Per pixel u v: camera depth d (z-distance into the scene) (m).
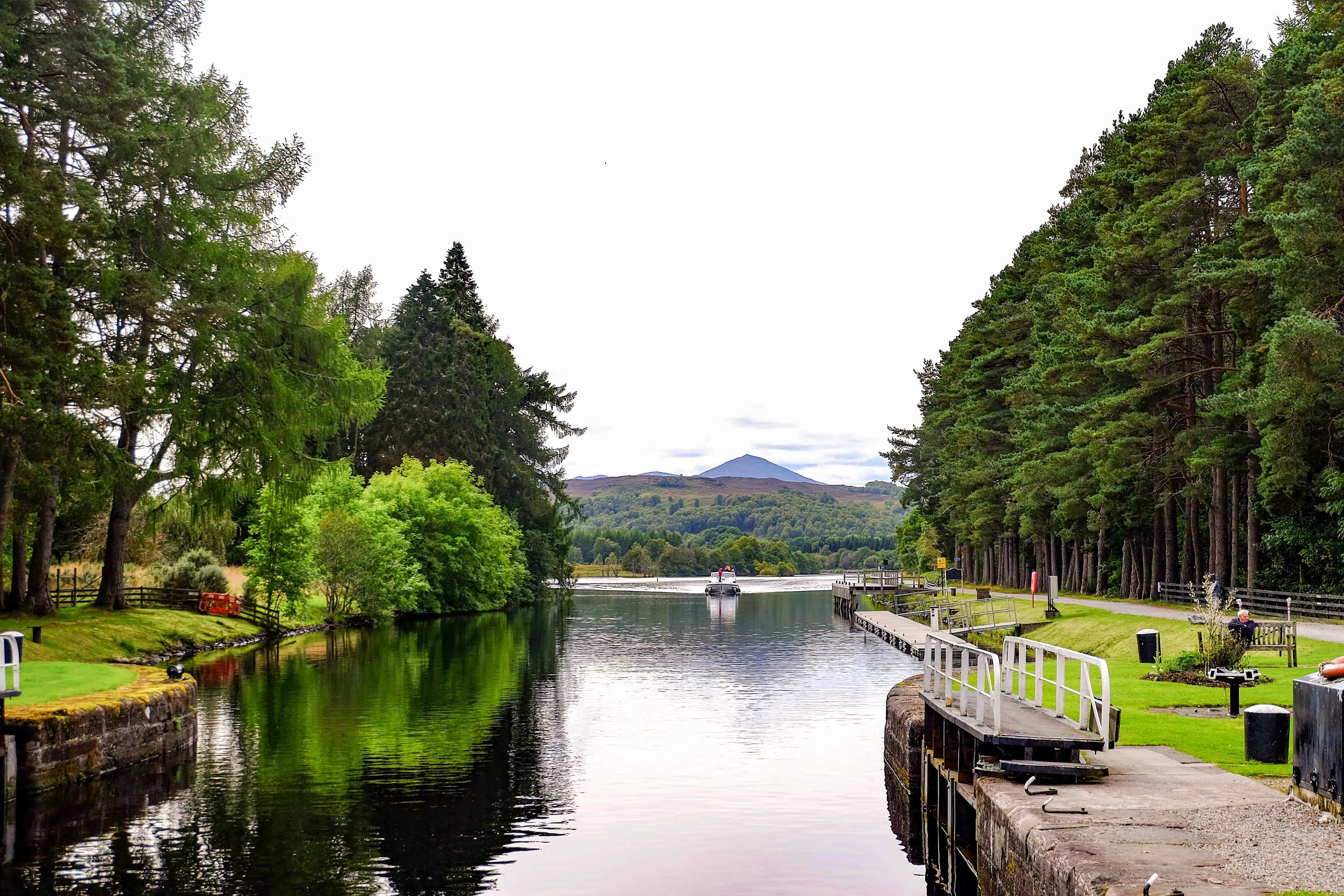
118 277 35.06
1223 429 43.19
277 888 14.62
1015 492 59.12
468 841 17.08
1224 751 16.05
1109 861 9.89
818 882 15.30
